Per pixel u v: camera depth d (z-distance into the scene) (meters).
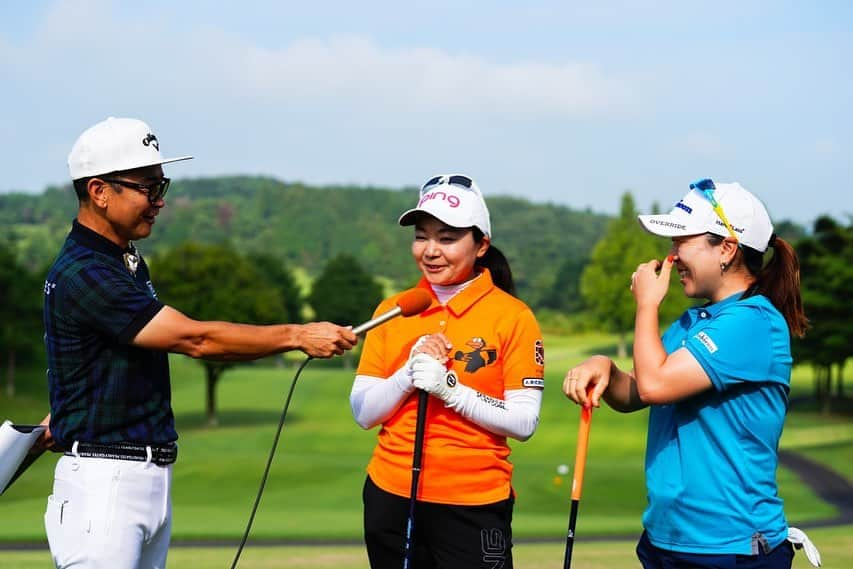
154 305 4.17
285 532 17.02
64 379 4.26
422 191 4.66
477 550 4.42
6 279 70.75
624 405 4.31
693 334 3.93
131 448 4.25
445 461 4.40
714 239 3.93
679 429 3.91
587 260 173.00
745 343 3.79
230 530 17.17
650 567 4.04
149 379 4.30
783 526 3.85
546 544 14.29
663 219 3.95
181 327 4.15
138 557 4.29
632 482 27.78
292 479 28.17
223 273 60.19
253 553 11.87
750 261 3.99
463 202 4.52
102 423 4.23
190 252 60.53
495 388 4.50
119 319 4.14
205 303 58.53
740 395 3.83
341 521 19.08
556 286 171.50
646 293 3.96
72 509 4.22
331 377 70.88
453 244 4.55
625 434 44.09
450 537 4.43
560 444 42.25
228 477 28.31
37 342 71.44
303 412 56.09
